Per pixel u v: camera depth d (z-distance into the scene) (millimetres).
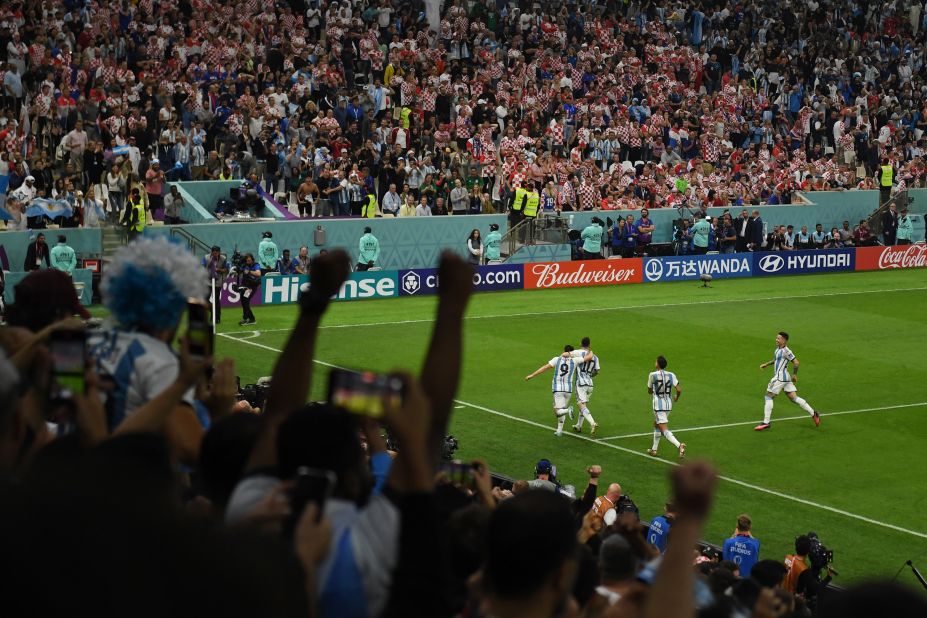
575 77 66438
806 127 71000
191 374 4277
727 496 28703
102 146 51031
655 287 56688
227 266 46781
